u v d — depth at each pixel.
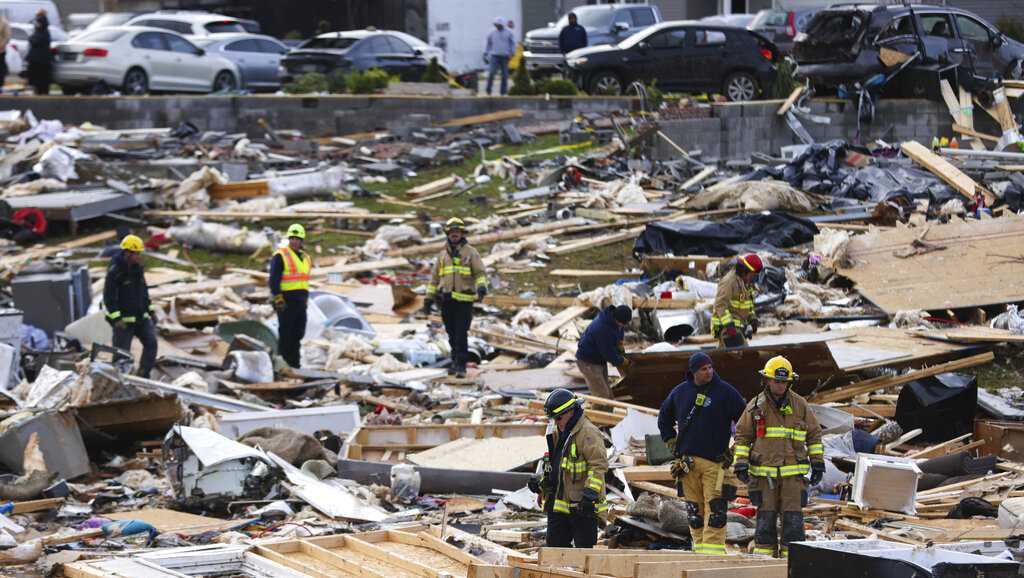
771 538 22.86
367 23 117.44
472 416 35.38
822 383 36.25
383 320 48.22
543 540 25.28
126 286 37.62
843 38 74.25
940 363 39.19
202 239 56.28
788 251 53.50
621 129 70.75
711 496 23.12
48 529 26.09
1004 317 43.84
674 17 117.88
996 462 31.36
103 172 62.56
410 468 29.28
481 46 109.94
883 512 27.19
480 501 29.06
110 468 31.11
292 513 27.27
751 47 79.44
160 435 33.34
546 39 89.62
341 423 34.06
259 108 75.94
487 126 77.25
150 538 24.78
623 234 57.53
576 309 48.34
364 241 58.25
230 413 34.06
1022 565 16.50
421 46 91.88
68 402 31.22
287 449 30.45
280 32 120.81
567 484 21.89
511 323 47.50
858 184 62.72
